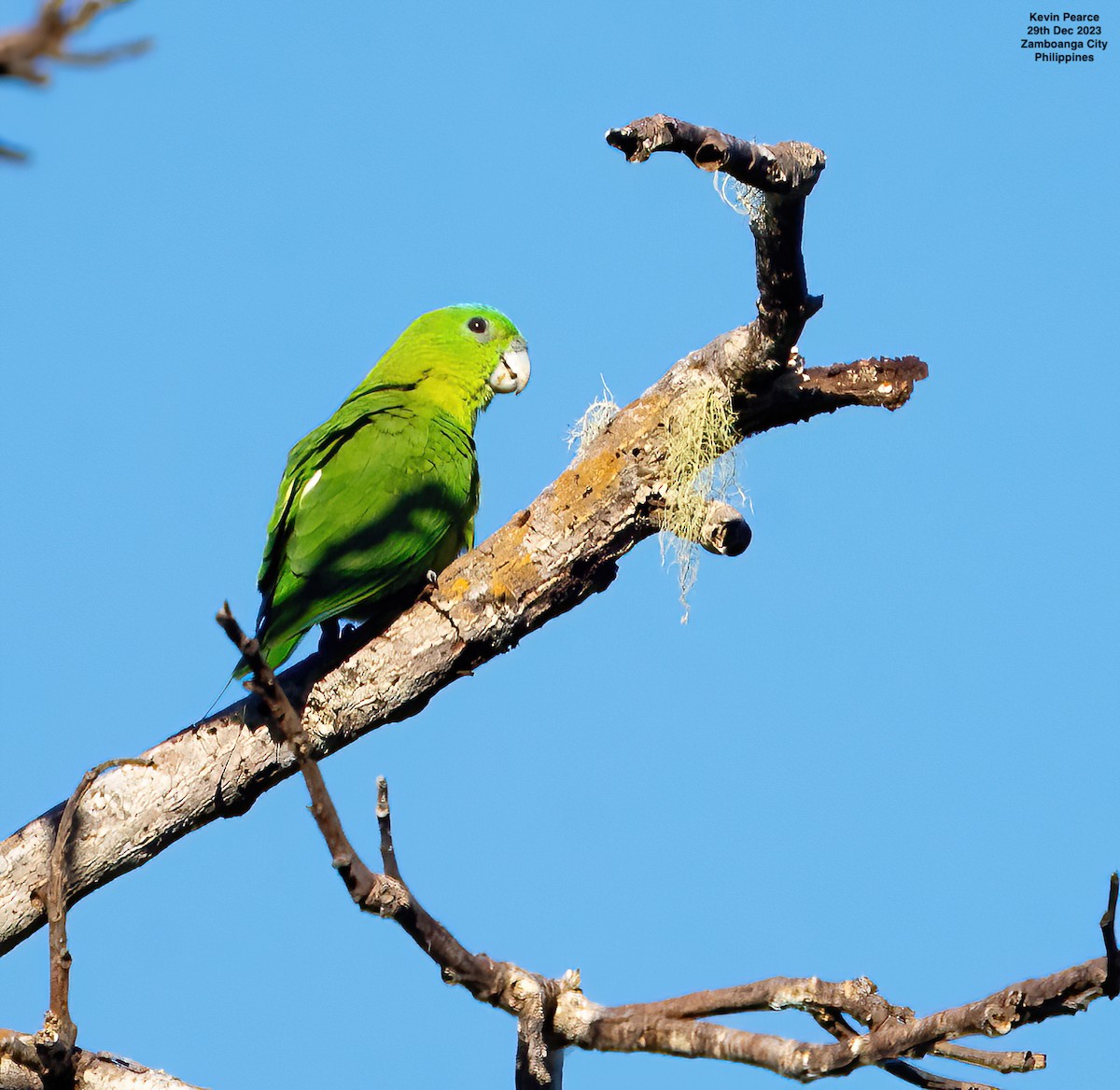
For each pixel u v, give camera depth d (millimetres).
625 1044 8641
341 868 7750
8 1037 8758
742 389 10070
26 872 9984
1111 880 6926
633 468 10164
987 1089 8125
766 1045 8156
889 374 10273
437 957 8422
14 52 2959
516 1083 8906
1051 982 7270
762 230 8844
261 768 10109
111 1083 8953
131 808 10031
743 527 10164
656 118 7652
